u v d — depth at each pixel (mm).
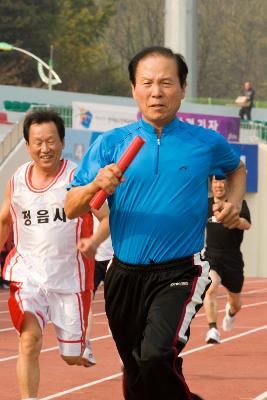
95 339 16516
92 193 6824
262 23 80812
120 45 77438
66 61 66750
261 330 18156
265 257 40094
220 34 80062
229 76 80500
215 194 14875
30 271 9352
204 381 12141
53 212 9344
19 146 31875
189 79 38625
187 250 7305
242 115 44219
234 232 15188
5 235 9703
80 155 32250
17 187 9461
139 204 7285
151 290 7309
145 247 7289
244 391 11438
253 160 39438
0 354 14438
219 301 25797
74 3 69000
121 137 7406
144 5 77188
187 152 7309
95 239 7664
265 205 39844
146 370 7012
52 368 13062
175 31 37125
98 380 12125
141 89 7285
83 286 9438
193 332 17656
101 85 69500
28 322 9031
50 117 9406
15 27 61000
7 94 38719
